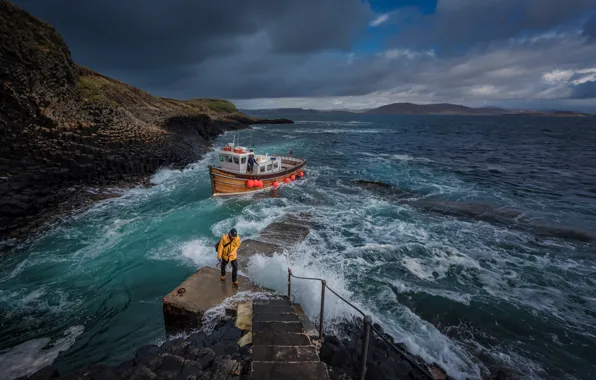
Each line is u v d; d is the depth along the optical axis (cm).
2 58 1644
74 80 2439
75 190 1697
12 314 798
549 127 11631
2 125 1509
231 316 661
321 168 2973
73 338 713
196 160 3128
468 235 1375
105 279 965
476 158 3725
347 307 794
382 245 1230
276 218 1516
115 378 439
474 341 723
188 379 434
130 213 1559
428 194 2070
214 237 1279
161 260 1079
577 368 652
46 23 2466
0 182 1366
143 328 748
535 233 1409
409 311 820
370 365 541
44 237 1255
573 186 2323
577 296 922
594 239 1345
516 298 904
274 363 445
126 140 2288
